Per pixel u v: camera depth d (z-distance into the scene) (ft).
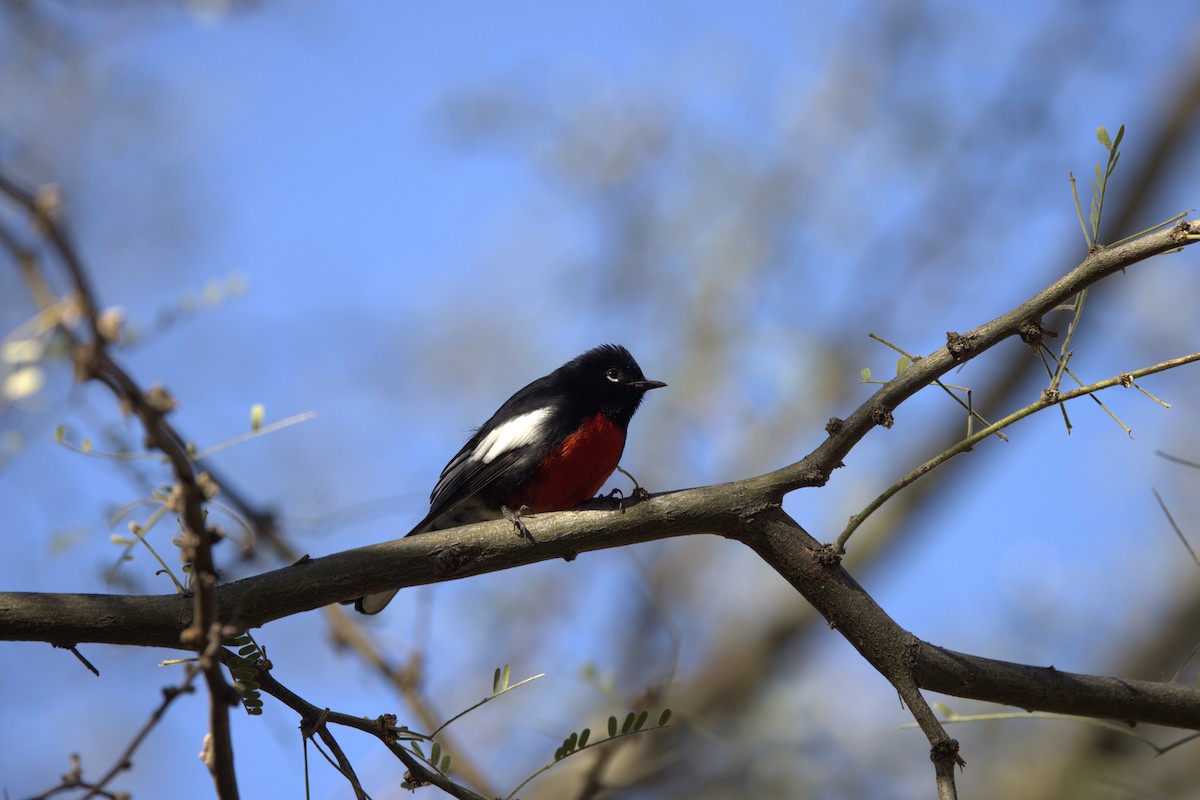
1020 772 57.47
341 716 20.98
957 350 22.76
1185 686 23.93
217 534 16.19
